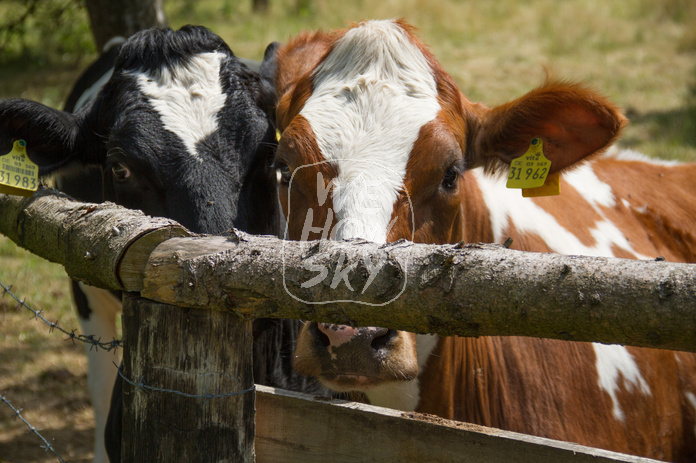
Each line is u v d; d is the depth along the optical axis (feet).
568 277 7.07
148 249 9.09
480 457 8.69
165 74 14.61
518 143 13.51
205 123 14.11
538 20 75.20
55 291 30.17
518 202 16.33
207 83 14.61
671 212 19.06
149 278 8.86
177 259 8.68
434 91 12.44
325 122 11.78
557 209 16.99
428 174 11.60
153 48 14.82
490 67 60.18
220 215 13.42
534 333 7.37
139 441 9.21
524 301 7.22
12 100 14.05
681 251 18.67
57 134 14.65
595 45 66.18
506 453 8.56
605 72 57.16
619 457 8.07
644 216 18.48
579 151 13.53
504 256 7.48
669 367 16.62
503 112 13.33
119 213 9.96
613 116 12.69
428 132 11.68
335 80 12.52
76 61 62.44
